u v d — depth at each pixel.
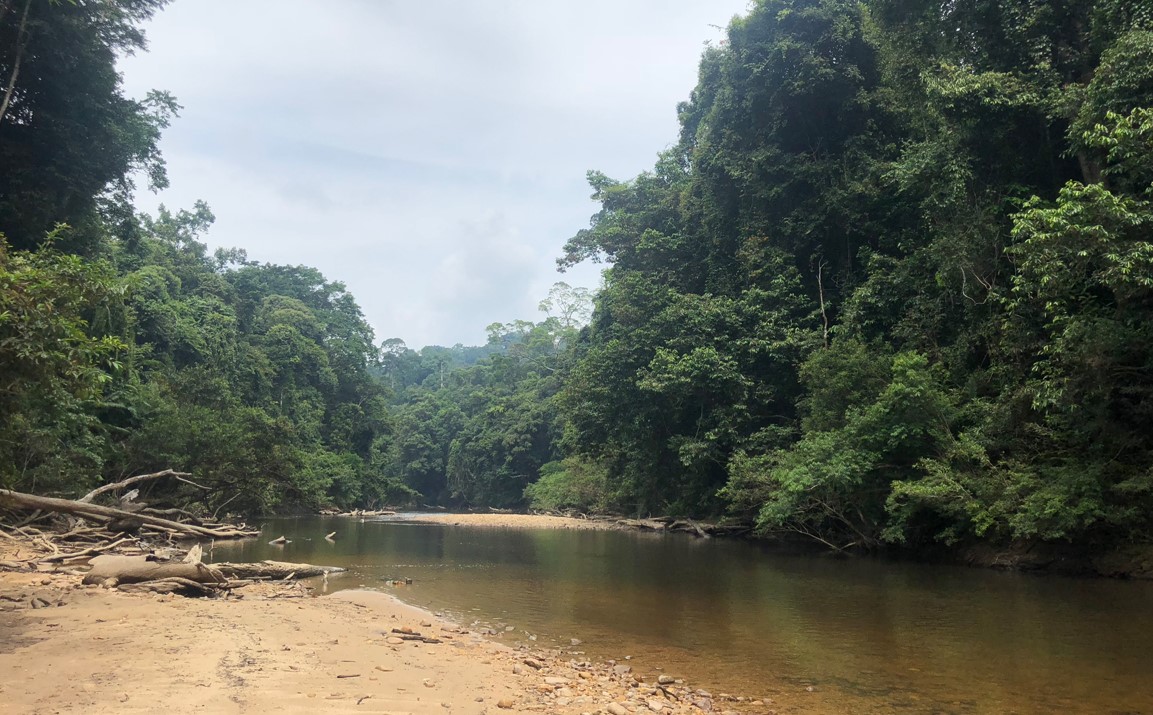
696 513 29.23
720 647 8.42
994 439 15.66
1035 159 17.50
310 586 13.09
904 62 21.34
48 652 6.10
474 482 73.25
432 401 88.81
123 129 22.16
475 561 17.69
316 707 4.86
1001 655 7.84
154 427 27.27
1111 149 11.98
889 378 18.70
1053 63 17.19
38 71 19.69
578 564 17.02
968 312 18.16
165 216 76.06
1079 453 14.40
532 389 73.06
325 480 50.88
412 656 7.08
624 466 33.06
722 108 28.30
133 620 7.88
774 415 24.69
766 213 27.16
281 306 76.69
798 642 8.62
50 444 18.25
